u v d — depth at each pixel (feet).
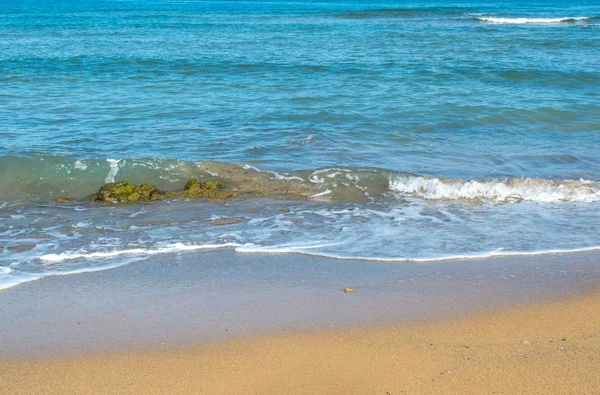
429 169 40.47
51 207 34.27
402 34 125.70
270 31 133.69
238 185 37.70
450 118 52.80
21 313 21.79
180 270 25.73
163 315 21.66
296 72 74.90
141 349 19.36
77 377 17.85
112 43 106.52
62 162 39.11
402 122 51.26
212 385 17.48
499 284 24.29
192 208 34.09
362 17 188.03
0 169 38.22
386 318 21.42
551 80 71.20
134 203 34.91
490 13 213.66
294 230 30.71
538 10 247.09
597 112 55.47
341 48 99.60
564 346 19.38
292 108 55.11
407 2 363.35
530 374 17.78
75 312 21.90
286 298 23.02
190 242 28.94
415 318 21.42
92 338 20.04
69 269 25.73
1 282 24.31
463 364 18.39
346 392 17.15
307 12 216.95
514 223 31.73
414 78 71.36
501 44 107.34
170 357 18.92
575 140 47.96
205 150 43.24
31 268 25.80
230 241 29.09
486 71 75.97
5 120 49.83
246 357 18.92
